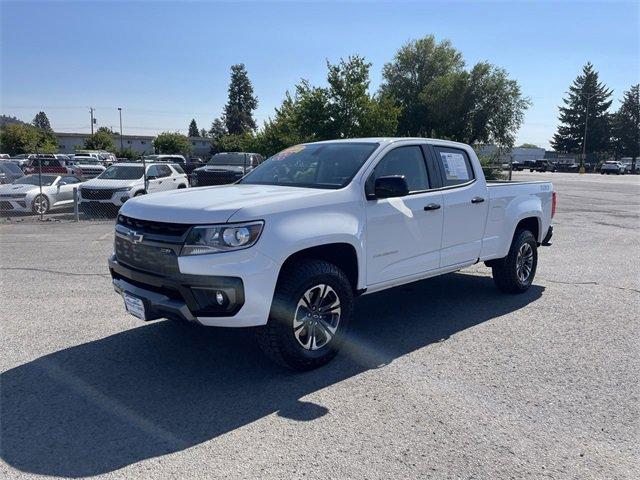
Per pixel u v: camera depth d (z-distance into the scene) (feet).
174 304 13.67
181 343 17.33
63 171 103.96
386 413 12.75
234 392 13.85
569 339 17.87
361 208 16.06
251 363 15.75
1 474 10.28
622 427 12.21
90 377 14.73
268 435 11.75
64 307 21.17
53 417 12.51
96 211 53.83
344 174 16.63
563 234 43.45
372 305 21.83
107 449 11.18
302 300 14.60
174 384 14.33
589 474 10.43
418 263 18.15
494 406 13.12
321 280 14.79
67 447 11.25
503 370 15.28
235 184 18.52
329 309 15.35
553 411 12.91
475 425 12.22
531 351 16.75
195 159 192.13
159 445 11.35
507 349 16.92
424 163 18.86
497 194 21.47
